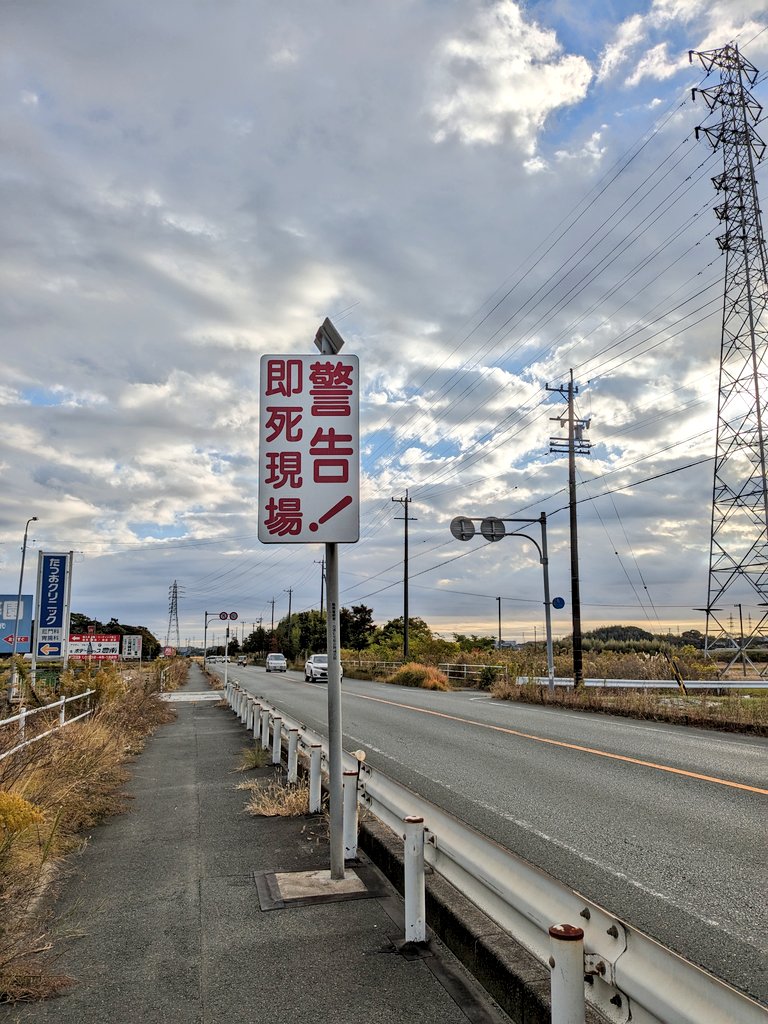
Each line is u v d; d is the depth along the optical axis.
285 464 5.69
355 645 82.19
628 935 2.43
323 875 5.55
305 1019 3.45
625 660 28.62
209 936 4.45
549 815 7.63
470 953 3.97
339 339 6.05
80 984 3.83
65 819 7.00
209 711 21.97
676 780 9.45
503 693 25.16
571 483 26.98
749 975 3.97
